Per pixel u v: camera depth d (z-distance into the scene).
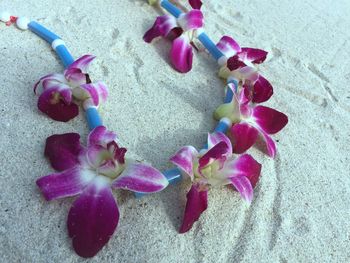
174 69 0.24
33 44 0.23
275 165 0.21
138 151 0.20
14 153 0.18
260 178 0.20
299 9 0.32
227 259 0.17
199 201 0.17
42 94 0.19
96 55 0.23
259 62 0.25
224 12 0.29
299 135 0.22
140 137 0.20
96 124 0.19
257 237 0.18
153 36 0.25
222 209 0.18
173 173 0.18
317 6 0.32
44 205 0.17
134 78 0.23
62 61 0.22
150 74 0.23
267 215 0.19
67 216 0.16
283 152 0.21
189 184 0.19
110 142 0.17
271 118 0.21
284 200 0.19
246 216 0.18
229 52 0.24
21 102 0.20
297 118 0.23
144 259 0.16
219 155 0.17
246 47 0.26
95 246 0.16
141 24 0.26
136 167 0.17
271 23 0.29
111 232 0.16
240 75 0.23
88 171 0.17
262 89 0.23
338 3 0.34
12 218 0.16
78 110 0.20
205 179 0.18
